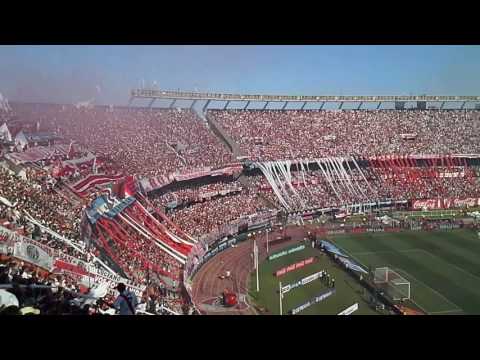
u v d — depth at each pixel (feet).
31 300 48.47
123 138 185.98
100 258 96.53
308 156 260.83
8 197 80.79
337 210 245.24
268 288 134.92
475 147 288.51
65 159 129.49
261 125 279.49
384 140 288.10
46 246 71.82
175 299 105.91
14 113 128.67
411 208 258.37
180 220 169.89
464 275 146.82
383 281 132.87
